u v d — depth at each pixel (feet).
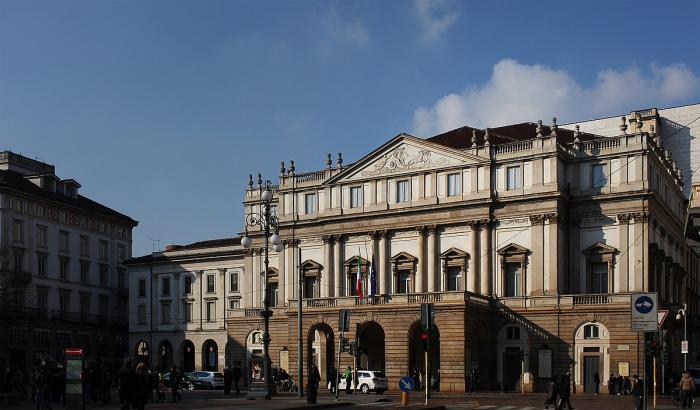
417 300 240.12
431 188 263.70
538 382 239.50
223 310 342.85
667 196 269.64
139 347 365.81
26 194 322.14
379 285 270.05
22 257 318.65
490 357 247.09
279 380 246.47
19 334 308.81
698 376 240.73
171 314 356.79
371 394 215.51
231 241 353.31
